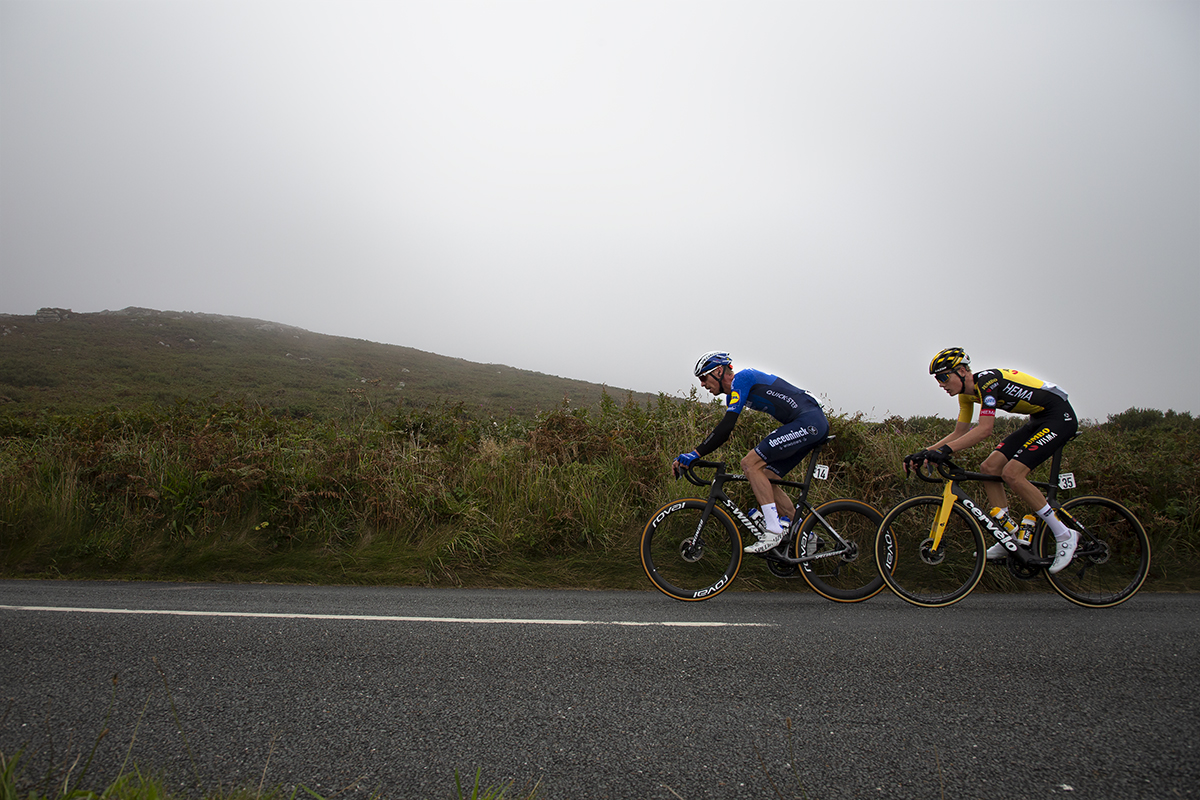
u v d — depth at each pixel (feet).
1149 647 11.69
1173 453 23.38
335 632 12.60
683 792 6.86
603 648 11.61
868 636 12.38
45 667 10.59
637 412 26.99
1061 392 14.85
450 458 24.47
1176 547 18.48
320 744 7.92
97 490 22.24
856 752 7.76
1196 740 8.11
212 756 7.61
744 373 16.10
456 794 6.81
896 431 23.44
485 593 16.83
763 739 8.09
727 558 18.13
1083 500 15.60
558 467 22.82
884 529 15.67
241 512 21.52
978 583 17.12
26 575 19.19
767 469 16.22
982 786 7.01
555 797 6.75
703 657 11.11
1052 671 10.46
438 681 9.97
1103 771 7.34
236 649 11.52
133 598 15.74
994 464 15.29
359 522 20.99
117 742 7.96
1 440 28.73
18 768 7.32
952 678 10.14
